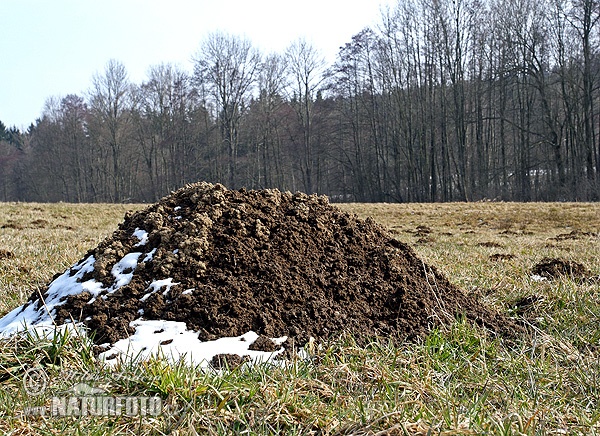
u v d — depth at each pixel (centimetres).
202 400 303
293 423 288
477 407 309
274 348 381
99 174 5278
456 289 500
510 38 3600
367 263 485
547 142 3728
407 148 4522
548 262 700
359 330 414
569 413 317
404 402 306
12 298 566
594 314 484
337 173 5109
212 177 4719
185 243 446
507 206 2242
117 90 4759
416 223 1831
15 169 6109
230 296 412
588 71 3519
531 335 439
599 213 1884
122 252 463
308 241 481
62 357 352
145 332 383
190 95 4650
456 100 3888
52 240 1045
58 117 5416
